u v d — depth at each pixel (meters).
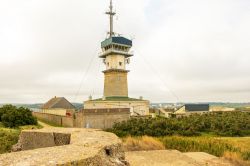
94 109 52.19
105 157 7.43
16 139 24.70
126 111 55.97
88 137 9.36
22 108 48.12
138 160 16.16
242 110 81.38
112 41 69.62
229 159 19.39
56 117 59.97
